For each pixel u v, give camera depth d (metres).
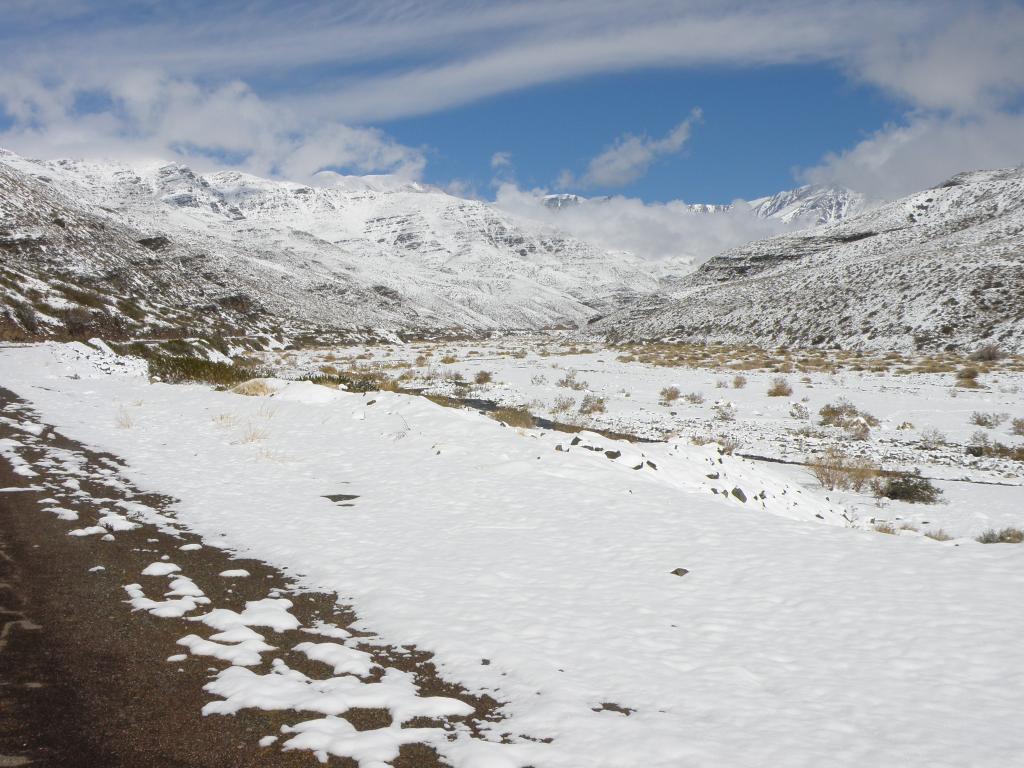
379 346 86.88
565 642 5.38
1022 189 124.25
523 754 3.89
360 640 5.46
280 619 5.72
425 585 6.60
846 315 72.56
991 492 16.58
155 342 35.94
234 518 8.84
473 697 4.62
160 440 14.02
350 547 7.79
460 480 11.20
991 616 5.77
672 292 151.75
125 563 6.92
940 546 7.99
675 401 31.52
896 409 28.41
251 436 14.34
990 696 4.52
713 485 13.07
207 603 6.05
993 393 32.47
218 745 3.95
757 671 4.96
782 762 3.77
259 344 72.12
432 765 3.84
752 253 154.25
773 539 8.26
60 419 15.62
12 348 28.05
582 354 63.47
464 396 31.34
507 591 6.49
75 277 63.53
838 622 5.77
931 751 3.86
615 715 4.32
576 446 13.90
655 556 7.61
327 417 16.53
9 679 4.49
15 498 8.98
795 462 19.95
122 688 4.51
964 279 68.06
